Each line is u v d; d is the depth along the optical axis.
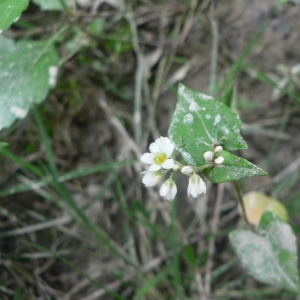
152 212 0.13
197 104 0.07
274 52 0.14
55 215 0.13
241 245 0.10
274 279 0.10
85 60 0.14
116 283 0.13
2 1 0.09
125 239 0.13
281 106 0.14
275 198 0.13
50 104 0.14
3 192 0.12
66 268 0.13
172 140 0.07
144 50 0.15
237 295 0.12
